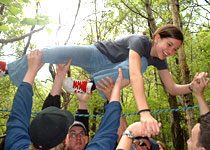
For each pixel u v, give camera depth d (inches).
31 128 51.4
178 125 398.0
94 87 92.2
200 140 56.0
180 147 406.0
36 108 370.9
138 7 419.5
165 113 565.3
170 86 93.2
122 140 58.2
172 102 386.9
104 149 51.9
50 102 81.9
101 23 452.4
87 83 90.4
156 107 546.3
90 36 445.7
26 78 69.1
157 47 77.9
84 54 81.8
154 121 59.9
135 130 59.6
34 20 97.6
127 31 517.3
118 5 433.4
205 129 55.5
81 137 102.0
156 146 94.4
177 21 217.3
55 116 52.6
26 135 56.3
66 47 79.9
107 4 436.1
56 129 50.7
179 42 75.1
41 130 50.0
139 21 490.0
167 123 656.4
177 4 220.4
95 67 84.0
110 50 82.4
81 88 89.7
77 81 90.0
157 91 642.2
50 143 49.7
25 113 59.4
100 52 83.5
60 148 52.3
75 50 80.4
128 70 75.4
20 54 309.6
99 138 54.0
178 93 91.5
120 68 76.0
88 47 83.8
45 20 99.5
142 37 80.1
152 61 86.5
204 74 81.1
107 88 77.5
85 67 85.9
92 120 469.1
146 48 79.5
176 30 74.6
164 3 440.1
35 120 52.2
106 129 55.5
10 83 373.4
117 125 56.9
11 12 100.8
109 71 78.8
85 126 106.0
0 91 374.9
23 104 59.9
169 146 677.3
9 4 100.5
